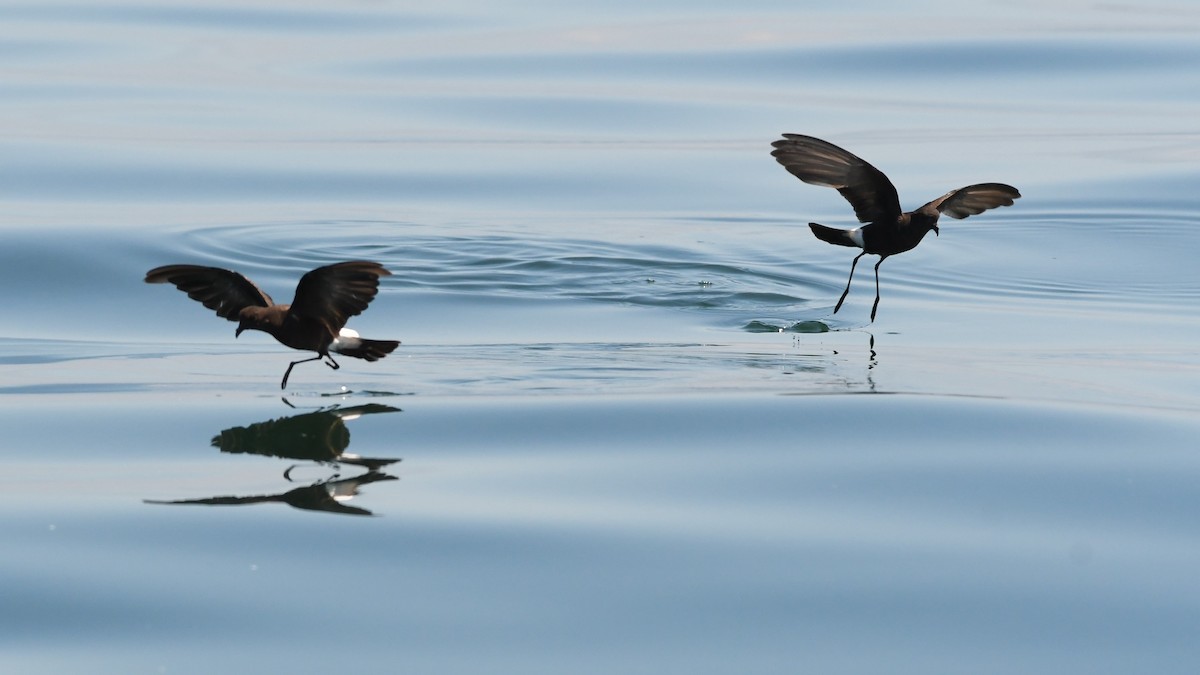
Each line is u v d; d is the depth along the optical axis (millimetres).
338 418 12828
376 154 26781
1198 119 29781
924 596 9156
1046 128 29078
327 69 33438
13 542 9812
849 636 8641
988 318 17625
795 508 10555
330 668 8188
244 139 27516
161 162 25656
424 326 17047
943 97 31562
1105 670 8289
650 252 21250
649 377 14422
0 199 22859
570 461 11570
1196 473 11312
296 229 21953
